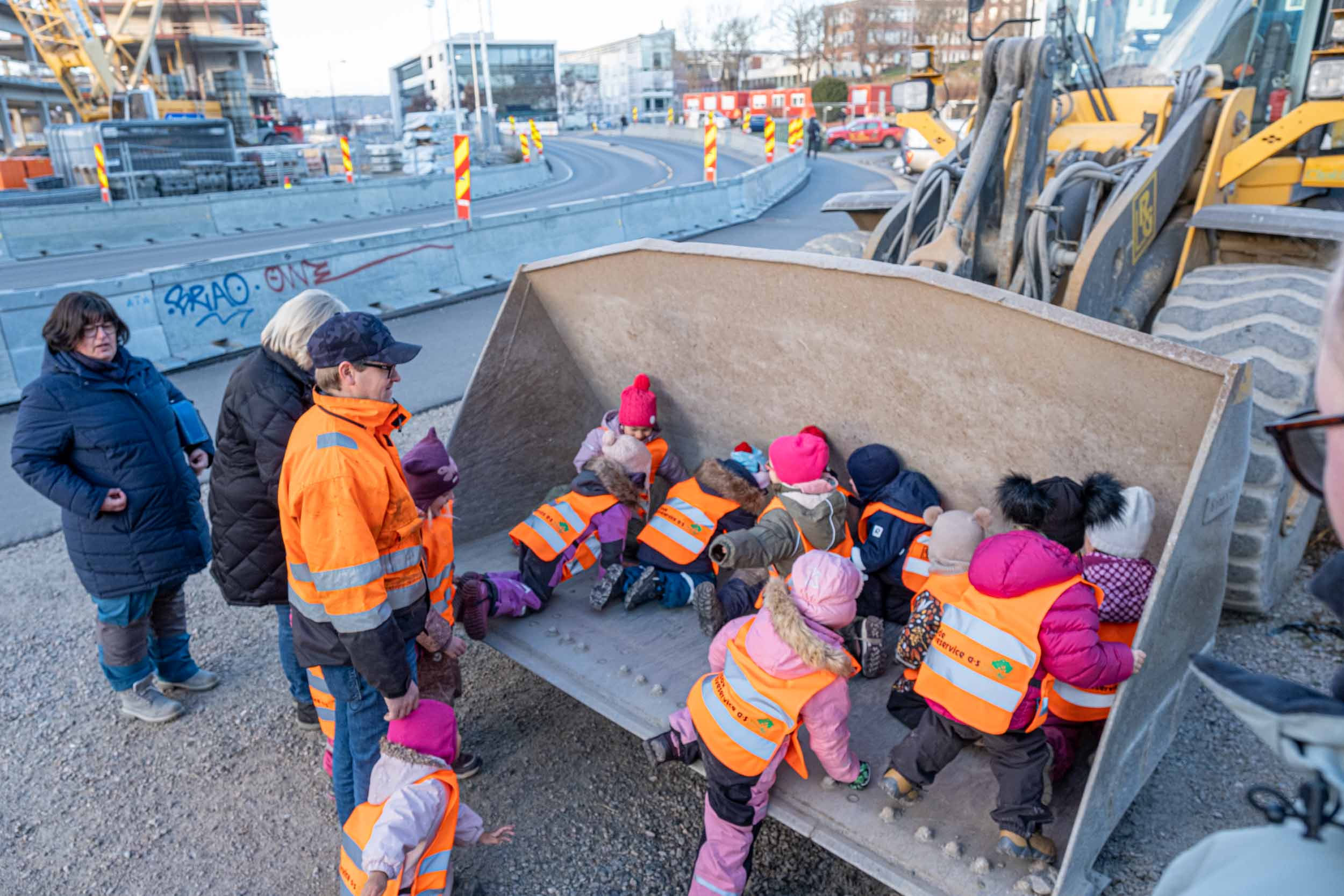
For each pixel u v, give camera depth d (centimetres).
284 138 5022
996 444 307
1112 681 221
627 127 6681
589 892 279
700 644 342
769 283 328
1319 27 497
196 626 455
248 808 327
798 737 290
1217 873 79
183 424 383
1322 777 74
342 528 234
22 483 636
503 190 2838
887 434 345
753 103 6153
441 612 314
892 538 334
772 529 323
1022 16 503
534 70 7331
